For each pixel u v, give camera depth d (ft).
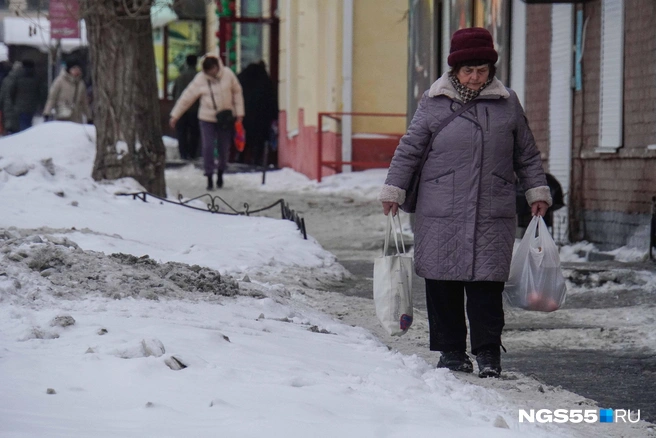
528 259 46.57
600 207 89.25
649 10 80.74
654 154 79.41
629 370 48.65
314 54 179.93
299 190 159.33
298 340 47.03
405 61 167.84
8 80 228.84
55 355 37.50
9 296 47.91
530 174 45.85
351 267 86.53
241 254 77.30
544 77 99.35
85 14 111.34
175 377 35.24
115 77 110.83
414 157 45.32
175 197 117.29
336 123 167.73
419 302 69.67
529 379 45.85
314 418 31.17
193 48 265.95
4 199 86.07
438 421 32.48
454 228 44.65
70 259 55.77
